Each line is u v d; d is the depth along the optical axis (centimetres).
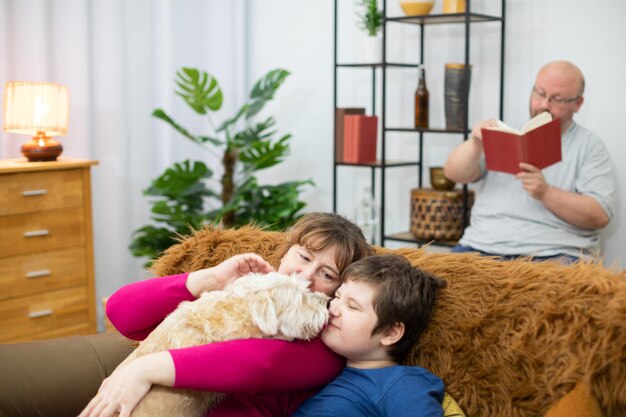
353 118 358
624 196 312
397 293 135
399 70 376
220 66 440
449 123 332
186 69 350
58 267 332
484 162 305
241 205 380
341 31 399
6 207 312
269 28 433
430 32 362
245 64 444
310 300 137
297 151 427
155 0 413
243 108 373
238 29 438
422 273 142
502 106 336
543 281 136
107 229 399
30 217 320
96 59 387
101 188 396
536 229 282
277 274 141
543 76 282
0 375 164
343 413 129
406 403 125
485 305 138
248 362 129
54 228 329
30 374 166
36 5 358
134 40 407
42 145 331
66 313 336
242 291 137
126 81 406
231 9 438
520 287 137
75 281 338
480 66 346
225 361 128
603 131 316
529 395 126
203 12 434
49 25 367
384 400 128
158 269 184
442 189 341
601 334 122
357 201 404
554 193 268
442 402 130
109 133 394
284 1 423
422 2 334
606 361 120
